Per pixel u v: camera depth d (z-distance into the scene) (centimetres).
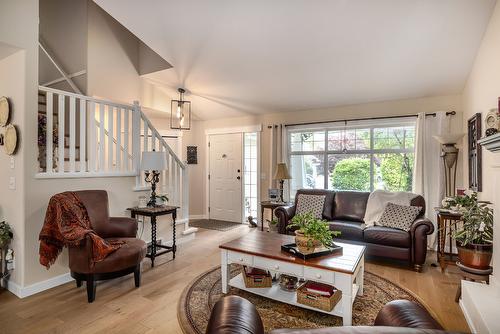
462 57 337
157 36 372
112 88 462
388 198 398
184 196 452
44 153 382
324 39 338
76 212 269
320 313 234
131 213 355
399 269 335
